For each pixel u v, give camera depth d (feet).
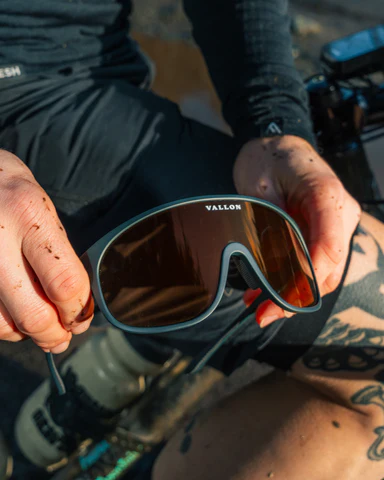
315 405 1.61
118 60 1.83
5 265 1.15
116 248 1.24
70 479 1.94
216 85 1.88
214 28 1.83
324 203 1.43
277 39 1.79
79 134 1.60
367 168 2.06
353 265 1.57
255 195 1.58
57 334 1.21
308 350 1.61
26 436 1.96
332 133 1.99
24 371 2.47
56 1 1.64
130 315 1.26
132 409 1.99
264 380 1.75
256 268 1.35
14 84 1.60
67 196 1.61
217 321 1.60
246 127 1.70
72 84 1.67
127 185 1.62
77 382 1.93
